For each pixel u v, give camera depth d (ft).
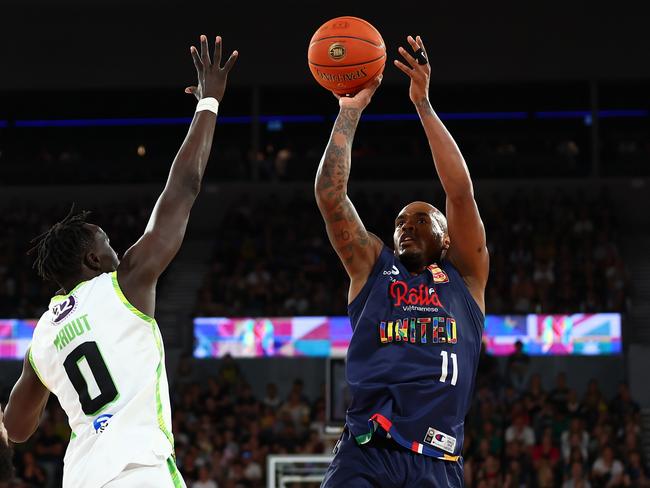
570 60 81.00
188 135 11.79
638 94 82.79
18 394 11.86
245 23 82.58
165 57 82.94
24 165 82.99
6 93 84.99
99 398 10.85
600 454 49.11
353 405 12.43
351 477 12.10
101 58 83.41
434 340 12.42
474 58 81.30
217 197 81.66
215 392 57.11
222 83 12.17
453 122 83.66
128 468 10.61
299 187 81.51
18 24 83.46
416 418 12.10
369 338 12.50
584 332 61.93
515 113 83.46
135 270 11.11
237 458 49.52
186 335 63.98
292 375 62.59
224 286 69.62
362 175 81.15
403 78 81.66
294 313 64.69
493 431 50.80
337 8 81.92
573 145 81.51
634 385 61.16
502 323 62.34
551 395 54.65
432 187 80.12
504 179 80.64
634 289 71.92
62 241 11.57
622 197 79.82
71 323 11.13
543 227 74.23
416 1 81.25
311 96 84.79
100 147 85.66
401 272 12.83
